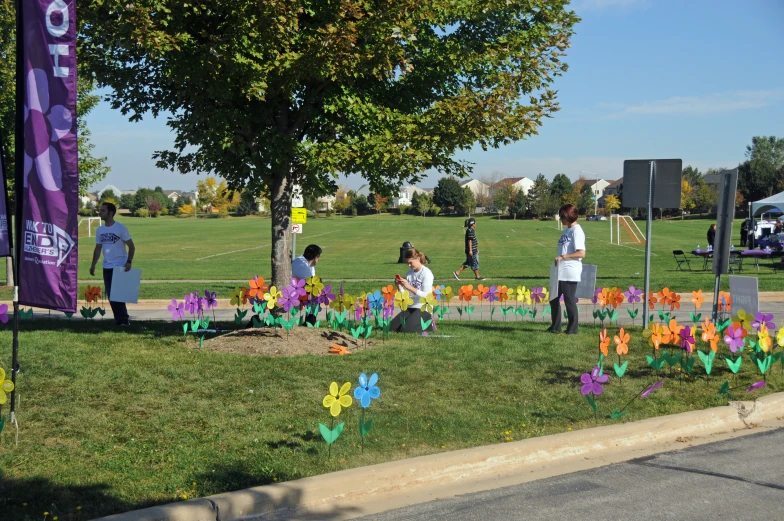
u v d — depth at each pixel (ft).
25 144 17.93
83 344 29.58
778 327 38.78
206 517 13.69
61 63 17.76
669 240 165.37
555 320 34.76
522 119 30.27
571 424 19.65
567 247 33.88
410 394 22.34
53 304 18.10
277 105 31.60
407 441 18.04
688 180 442.09
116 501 14.11
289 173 33.14
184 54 27.58
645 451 18.63
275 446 17.54
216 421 19.33
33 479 15.11
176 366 25.34
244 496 14.21
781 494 15.49
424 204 470.80
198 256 125.29
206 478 15.37
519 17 33.40
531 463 17.52
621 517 14.25
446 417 19.95
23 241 18.20
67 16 17.61
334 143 30.50
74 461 16.25
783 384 24.25
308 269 34.71
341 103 30.50
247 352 28.19
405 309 32.73
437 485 16.19
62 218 18.01
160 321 39.06
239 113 29.17
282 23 26.50
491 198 527.81
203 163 33.45
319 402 21.21
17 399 19.75
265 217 460.96
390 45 28.35
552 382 24.09
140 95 30.91
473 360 27.07
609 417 20.39
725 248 31.01
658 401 22.16
